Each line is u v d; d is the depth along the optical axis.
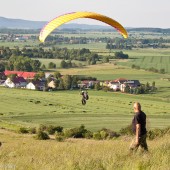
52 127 164.25
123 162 27.75
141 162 27.02
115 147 41.34
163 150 32.41
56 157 34.84
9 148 49.47
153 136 71.44
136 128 31.83
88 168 27.22
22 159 33.50
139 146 32.03
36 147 49.53
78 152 38.84
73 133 143.38
